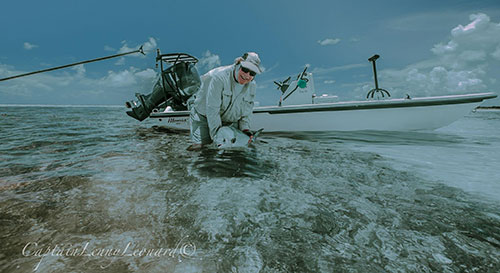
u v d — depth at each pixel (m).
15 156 2.70
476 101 4.09
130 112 6.80
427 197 1.50
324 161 2.44
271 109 4.73
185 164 2.29
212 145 3.03
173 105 6.19
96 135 4.68
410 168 2.18
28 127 6.32
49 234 1.07
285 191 1.59
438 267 0.86
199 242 1.02
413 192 1.58
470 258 0.91
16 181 1.79
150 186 1.68
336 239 1.04
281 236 1.06
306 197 1.49
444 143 3.52
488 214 1.26
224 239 1.04
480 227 1.13
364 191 1.60
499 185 1.71
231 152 2.80
